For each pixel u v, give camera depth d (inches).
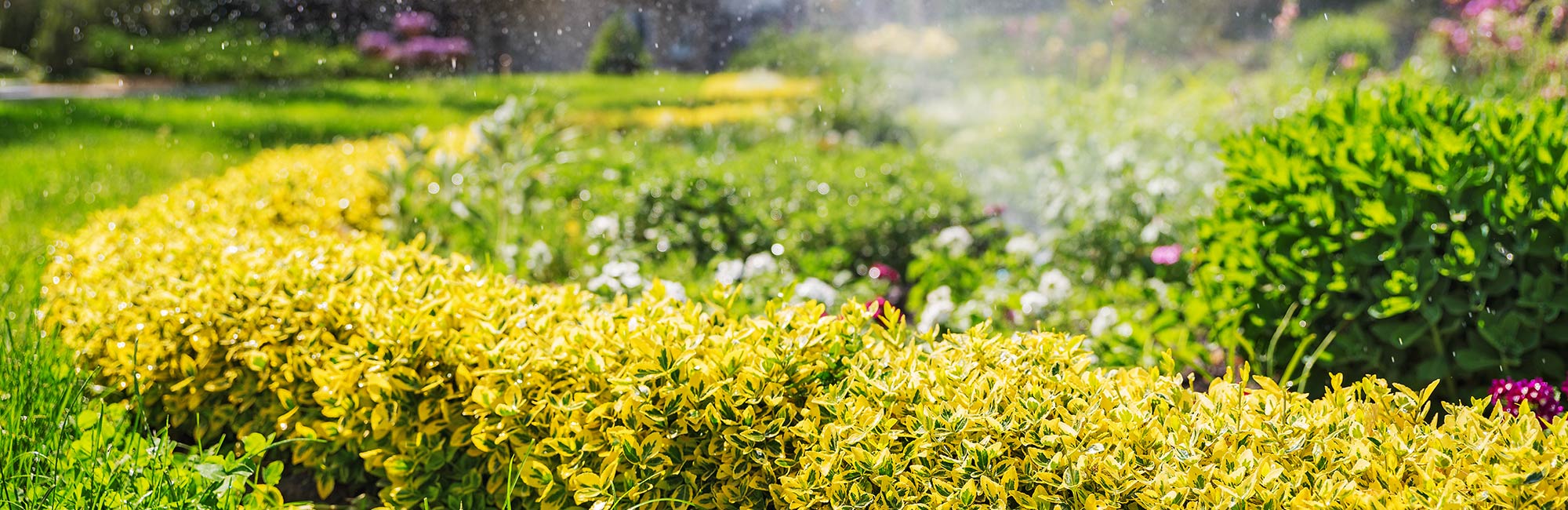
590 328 100.4
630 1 641.0
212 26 666.8
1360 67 307.1
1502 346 109.8
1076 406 82.0
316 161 234.5
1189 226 196.4
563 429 90.7
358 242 139.0
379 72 611.5
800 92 504.7
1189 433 77.5
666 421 87.1
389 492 101.7
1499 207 110.0
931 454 79.8
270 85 613.9
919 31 619.2
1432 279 112.0
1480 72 290.0
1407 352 118.8
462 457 104.4
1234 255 130.0
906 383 85.4
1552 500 66.7
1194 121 299.7
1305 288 121.0
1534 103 122.3
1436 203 114.0
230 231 145.4
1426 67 297.9
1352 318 118.0
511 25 625.6
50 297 140.9
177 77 649.0
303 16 654.5
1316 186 121.3
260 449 102.2
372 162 230.2
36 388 111.7
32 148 383.9
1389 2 657.0
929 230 213.8
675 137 385.1
